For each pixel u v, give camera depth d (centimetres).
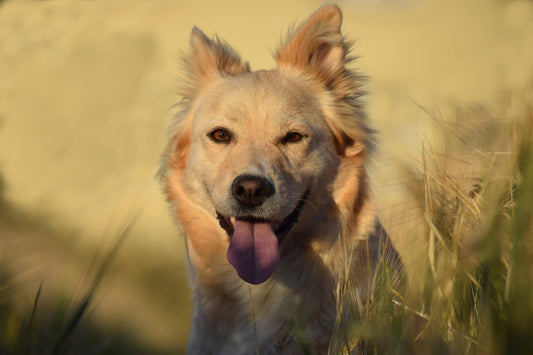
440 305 366
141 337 998
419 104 517
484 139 437
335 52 663
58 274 618
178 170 671
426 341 361
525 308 296
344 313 485
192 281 656
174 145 689
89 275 475
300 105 615
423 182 443
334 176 618
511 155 389
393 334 375
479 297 352
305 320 568
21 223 931
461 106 478
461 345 350
